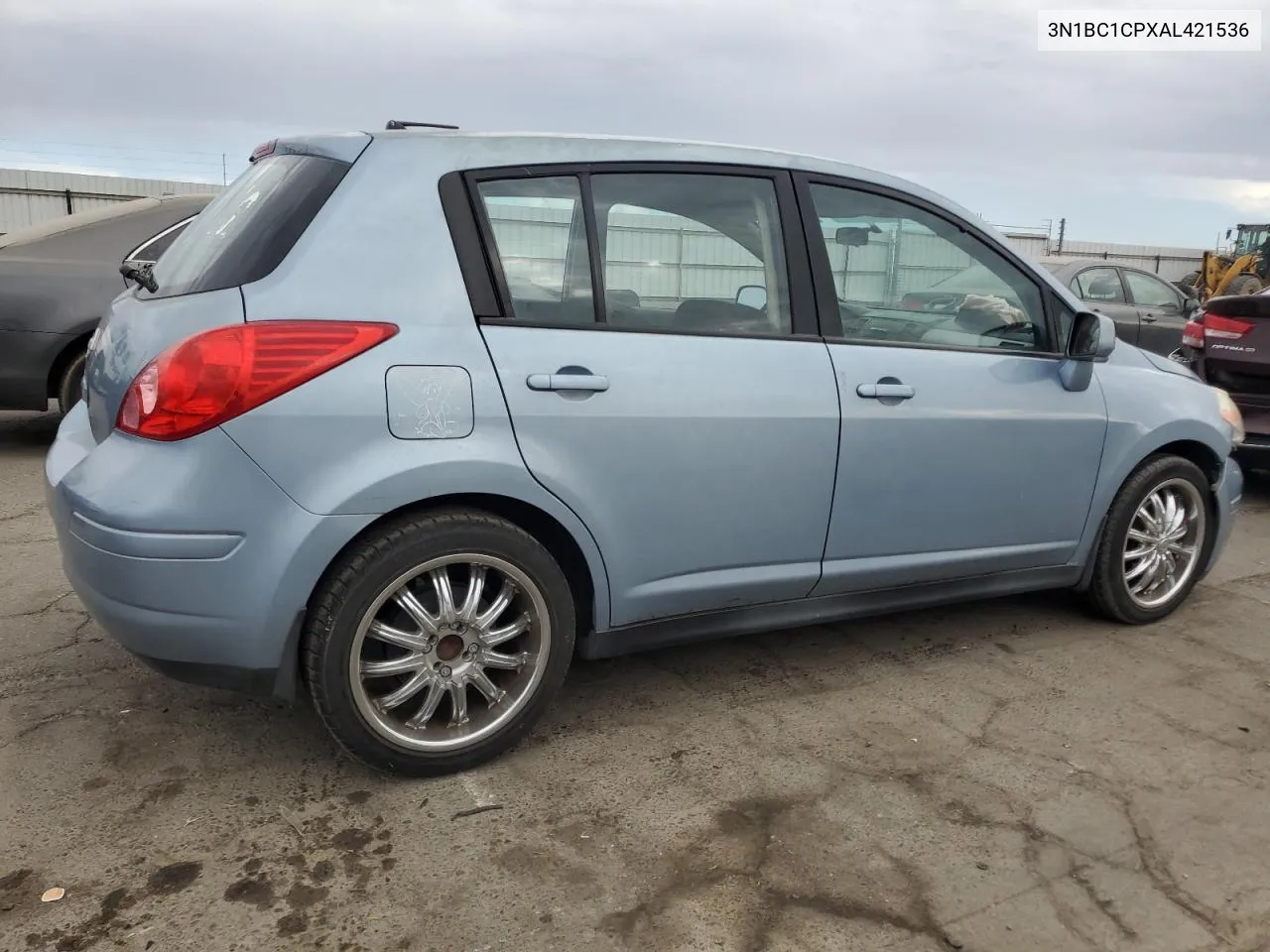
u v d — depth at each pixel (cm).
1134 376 375
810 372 297
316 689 245
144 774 264
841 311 311
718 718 307
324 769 270
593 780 269
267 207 254
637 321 277
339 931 207
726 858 235
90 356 282
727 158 298
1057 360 351
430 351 244
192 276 254
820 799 262
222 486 226
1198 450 394
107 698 304
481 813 251
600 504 269
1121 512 375
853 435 304
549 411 257
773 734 297
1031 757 288
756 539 296
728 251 293
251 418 226
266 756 275
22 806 247
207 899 215
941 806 260
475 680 266
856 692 328
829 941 208
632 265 278
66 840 235
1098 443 359
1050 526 358
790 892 224
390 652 256
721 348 286
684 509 282
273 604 233
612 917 213
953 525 334
